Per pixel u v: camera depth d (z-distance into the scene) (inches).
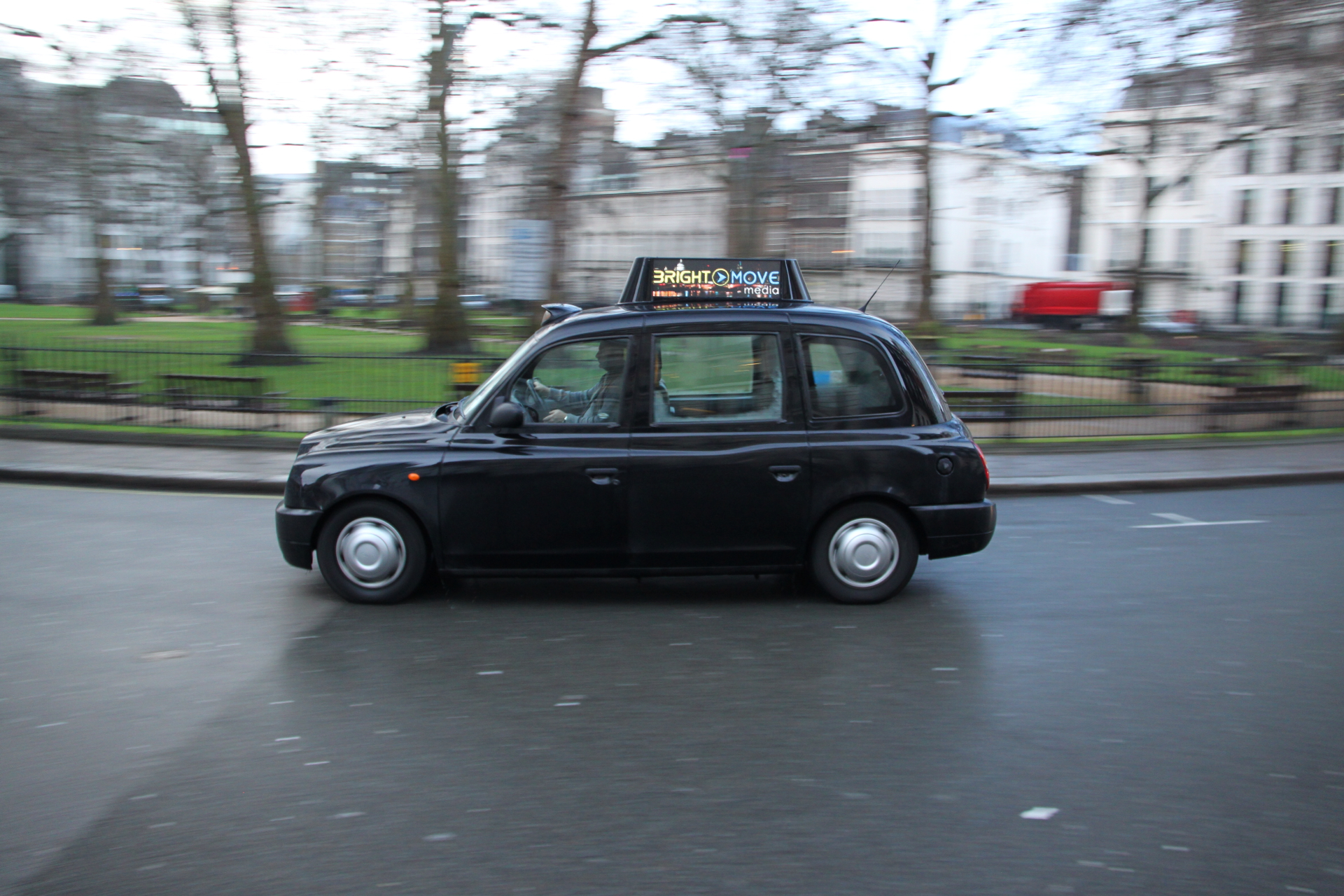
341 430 249.3
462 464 227.5
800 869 119.6
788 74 874.8
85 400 538.3
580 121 850.1
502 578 235.0
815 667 192.5
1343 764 149.7
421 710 168.9
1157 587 256.8
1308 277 1955.0
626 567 231.0
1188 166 1206.9
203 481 398.9
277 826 129.3
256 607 230.5
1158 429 557.6
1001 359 736.3
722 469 228.2
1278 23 884.6
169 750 152.3
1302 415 589.6
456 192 970.1
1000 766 148.3
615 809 134.3
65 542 297.1
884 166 1121.4
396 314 2138.3
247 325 1675.7
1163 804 136.8
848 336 235.9
